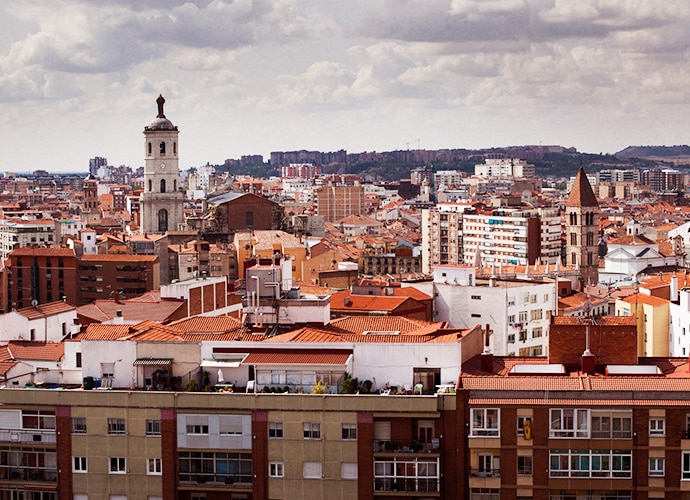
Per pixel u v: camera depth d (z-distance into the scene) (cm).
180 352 14675
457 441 13188
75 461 13788
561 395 13050
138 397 13638
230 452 13525
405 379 14350
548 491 13025
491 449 13112
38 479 13862
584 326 14200
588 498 12988
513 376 13638
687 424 12875
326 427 13325
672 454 12875
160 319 19788
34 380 15062
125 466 13688
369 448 13275
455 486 13238
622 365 13975
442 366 14312
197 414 13550
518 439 13062
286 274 19662
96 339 15112
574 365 14212
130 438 13662
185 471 13612
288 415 13388
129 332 15588
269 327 16288
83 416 13738
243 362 14250
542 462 13025
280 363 14175
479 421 13138
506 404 13050
